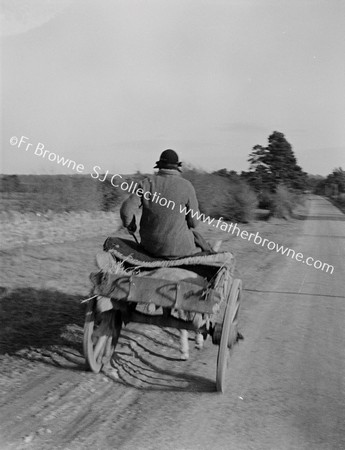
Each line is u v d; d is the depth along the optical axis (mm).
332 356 5840
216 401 4523
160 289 4574
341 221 31016
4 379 4758
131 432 3895
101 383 4805
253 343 6262
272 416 4250
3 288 8094
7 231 13805
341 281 10719
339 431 4023
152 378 5004
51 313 6992
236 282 5004
